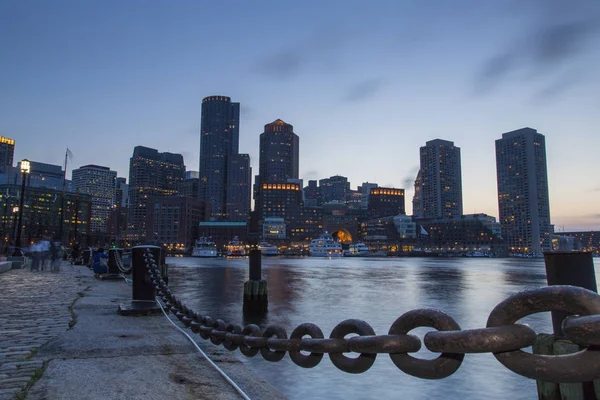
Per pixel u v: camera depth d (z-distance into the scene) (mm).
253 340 3471
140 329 6836
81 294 11969
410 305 27594
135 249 8609
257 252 23984
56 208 180250
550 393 2139
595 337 1234
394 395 9055
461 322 22062
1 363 4789
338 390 9258
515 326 1499
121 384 4094
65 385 4031
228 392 4016
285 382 9695
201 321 5184
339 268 94562
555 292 1419
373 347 1984
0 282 15844
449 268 101625
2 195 164875
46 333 6543
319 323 20156
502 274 75312
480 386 9664
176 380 4305
